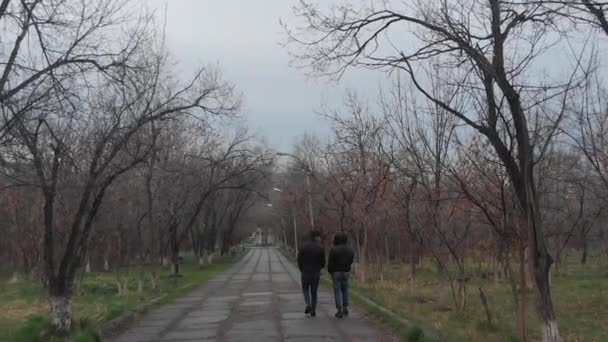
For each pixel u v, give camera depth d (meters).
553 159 18.03
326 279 30.39
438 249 16.50
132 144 15.66
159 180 26.55
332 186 29.94
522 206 8.59
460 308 15.38
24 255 28.58
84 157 13.70
